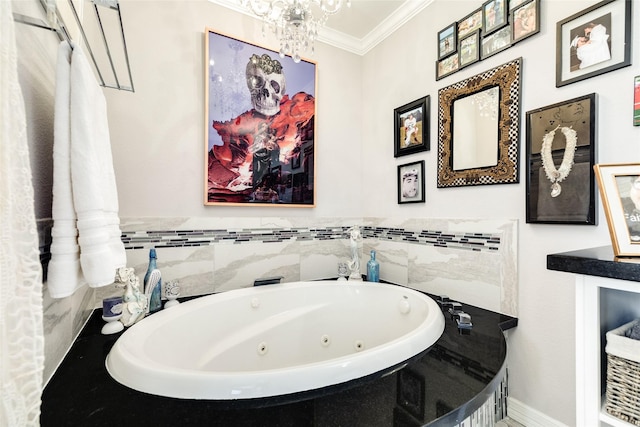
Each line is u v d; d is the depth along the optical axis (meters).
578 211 1.13
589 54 1.12
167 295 1.46
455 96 1.63
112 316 1.19
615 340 0.65
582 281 0.67
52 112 0.90
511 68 1.37
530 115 1.29
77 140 0.72
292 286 1.70
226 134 1.77
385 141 2.14
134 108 1.54
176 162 1.64
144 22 1.56
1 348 0.39
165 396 0.74
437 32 1.75
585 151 1.11
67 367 0.90
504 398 1.36
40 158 0.80
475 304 1.54
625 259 0.63
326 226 2.18
